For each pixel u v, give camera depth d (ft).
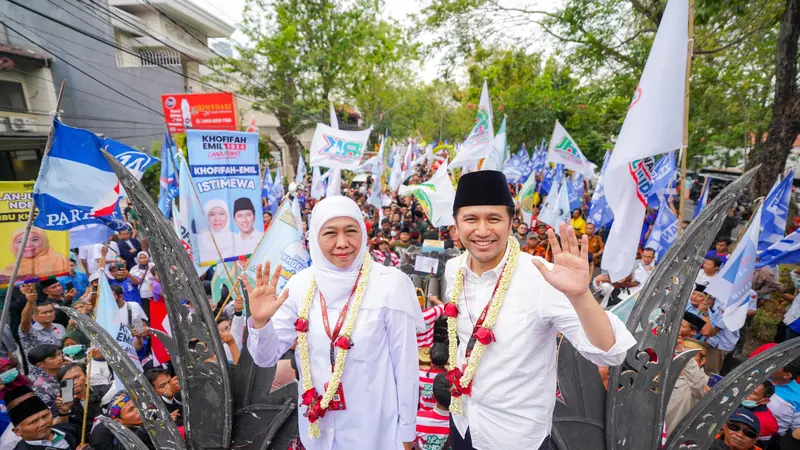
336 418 7.14
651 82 12.63
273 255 16.02
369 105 105.60
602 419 7.23
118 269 21.59
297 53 69.77
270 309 6.64
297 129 74.54
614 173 14.46
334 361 7.12
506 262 6.98
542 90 66.69
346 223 7.05
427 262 20.38
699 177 72.18
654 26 36.45
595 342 5.72
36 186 13.44
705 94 40.65
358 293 7.11
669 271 6.73
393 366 7.42
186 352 7.38
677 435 6.95
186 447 7.45
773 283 22.41
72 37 52.39
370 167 49.16
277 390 7.87
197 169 17.63
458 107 122.01
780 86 27.66
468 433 7.39
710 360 17.99
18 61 47.96
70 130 13.94
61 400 13.14
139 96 57.52
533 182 31.94
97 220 14.92
